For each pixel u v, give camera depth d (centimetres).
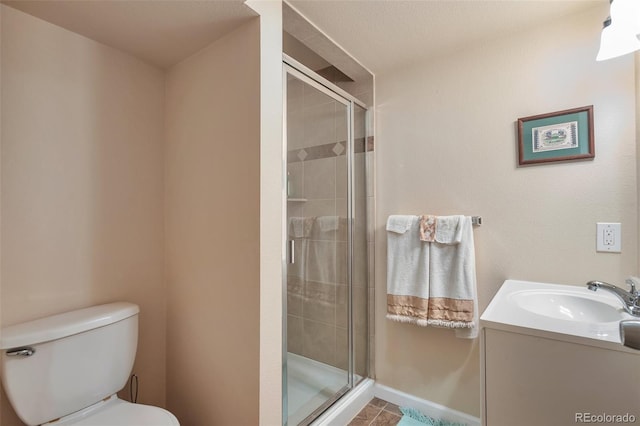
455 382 167
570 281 138
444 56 173
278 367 121
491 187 158
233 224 125
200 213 141
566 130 138
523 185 149
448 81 171
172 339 156
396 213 189
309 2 131
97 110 138
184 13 116
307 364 161
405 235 173
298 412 154
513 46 152
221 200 130
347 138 186
